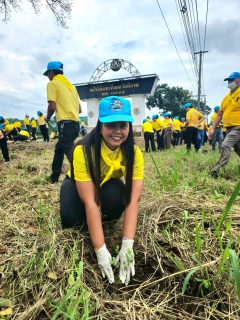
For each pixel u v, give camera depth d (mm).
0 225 2121
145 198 2488
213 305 1282
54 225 1989
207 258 1524
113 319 1244
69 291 1122
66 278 1451
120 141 1544
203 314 1275
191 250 1603
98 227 1560
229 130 3834
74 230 1886
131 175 1630
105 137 1531
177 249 1620
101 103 1534
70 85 3570
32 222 2211
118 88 26266
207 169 4133
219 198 2113
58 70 3533
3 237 1965
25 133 13383
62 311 1172
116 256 1706
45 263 1483
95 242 1543
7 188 3188
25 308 1311
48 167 4613
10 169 4594
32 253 1647
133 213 1628
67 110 3375
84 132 24453
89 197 1600
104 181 1691
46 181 3531
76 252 1605
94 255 1716
